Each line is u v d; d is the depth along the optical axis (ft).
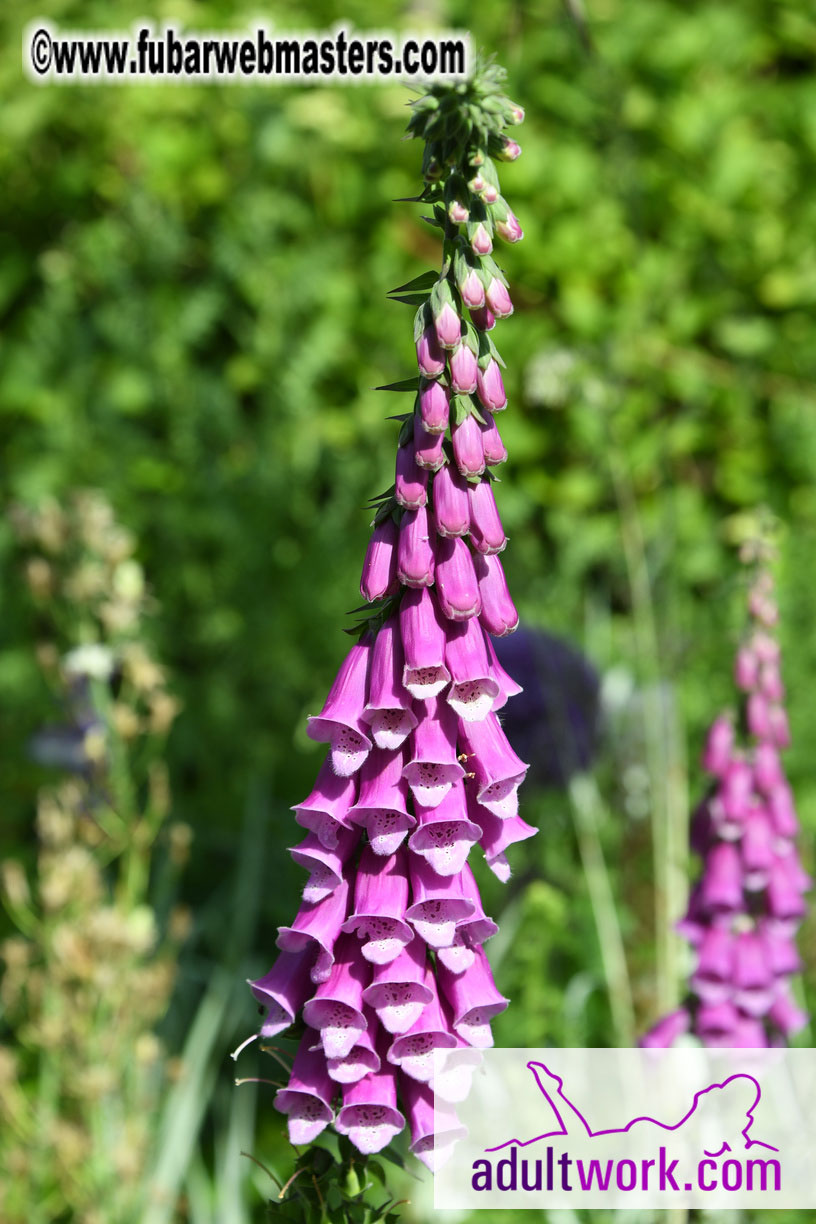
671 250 19.01
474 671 4.98
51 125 19.13
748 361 19.08
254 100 18.13
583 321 17.95
